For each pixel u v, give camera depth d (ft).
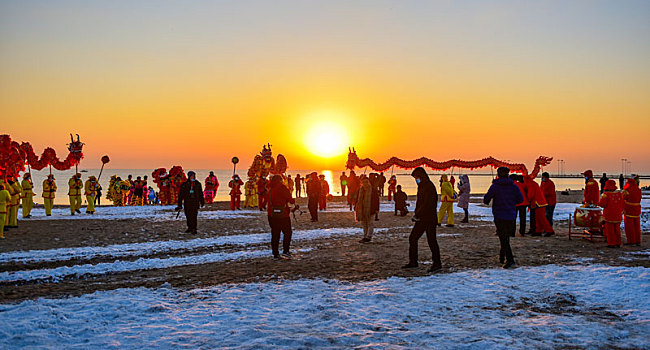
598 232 39.11
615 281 23.39
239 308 19.66
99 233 46.11
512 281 24.27
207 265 30.25
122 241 41.04
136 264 30.22
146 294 22.11
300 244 40.01
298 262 30.94
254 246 38.93
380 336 15.67
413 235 28.22
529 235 44.01
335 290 22.75
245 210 78.79
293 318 18.13
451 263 29.86
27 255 33.14
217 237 44.11
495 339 15.21
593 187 40.73
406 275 26.27
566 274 25.52
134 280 25.84
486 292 22.07
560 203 100.01
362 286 23.58
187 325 17.28
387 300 20.85
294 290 22.74
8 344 15.16
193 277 26.45
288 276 26.40
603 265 28.25
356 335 15.79
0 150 56.85
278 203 32.86
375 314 18.67
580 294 21.48
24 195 62.13
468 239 41.65
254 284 24.14
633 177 37.65
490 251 34.55
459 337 15.48
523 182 43.75
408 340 15.29
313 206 59.88
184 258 32.40
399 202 69.21
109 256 33.76
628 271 25.36
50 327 16.85
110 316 18.44
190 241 40.96
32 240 41.01
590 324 16.98
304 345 14.83
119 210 77.51
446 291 22.34
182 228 51.19
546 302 20.44
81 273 27.50
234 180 79.25
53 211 75.25
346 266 29.30
